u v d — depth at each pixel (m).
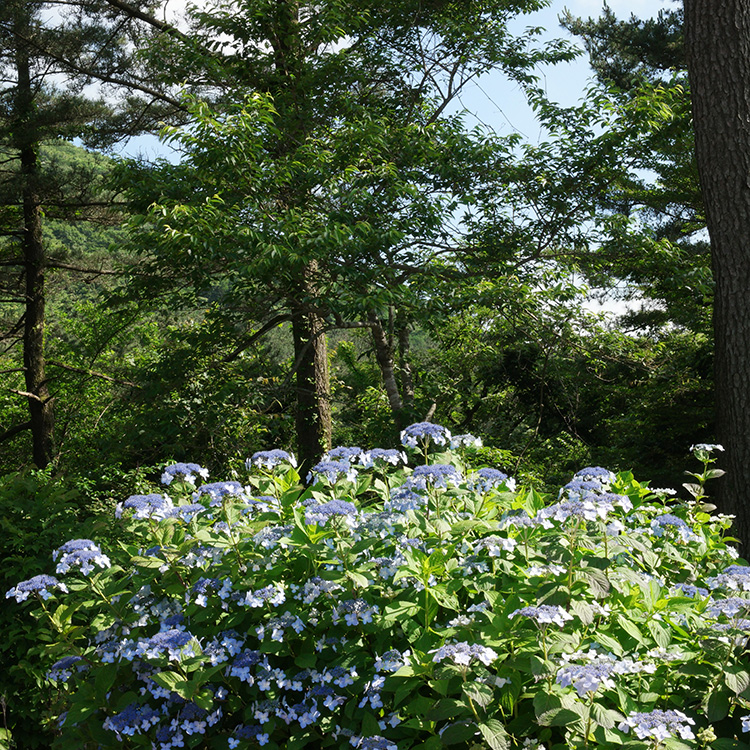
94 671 3.23
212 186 9.50
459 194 10.96
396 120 11.45
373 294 8.89
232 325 10.40
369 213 9.70
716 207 5.64
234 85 11.27
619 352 10.52
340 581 2.98
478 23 11.81
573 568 2.62
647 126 9.82
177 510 3.35
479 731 2.37
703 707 2.50
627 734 2.38
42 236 15.73
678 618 2.84
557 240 10.77
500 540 2.82
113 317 15.32
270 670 2.93
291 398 12.21
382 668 2.70
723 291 5.62
